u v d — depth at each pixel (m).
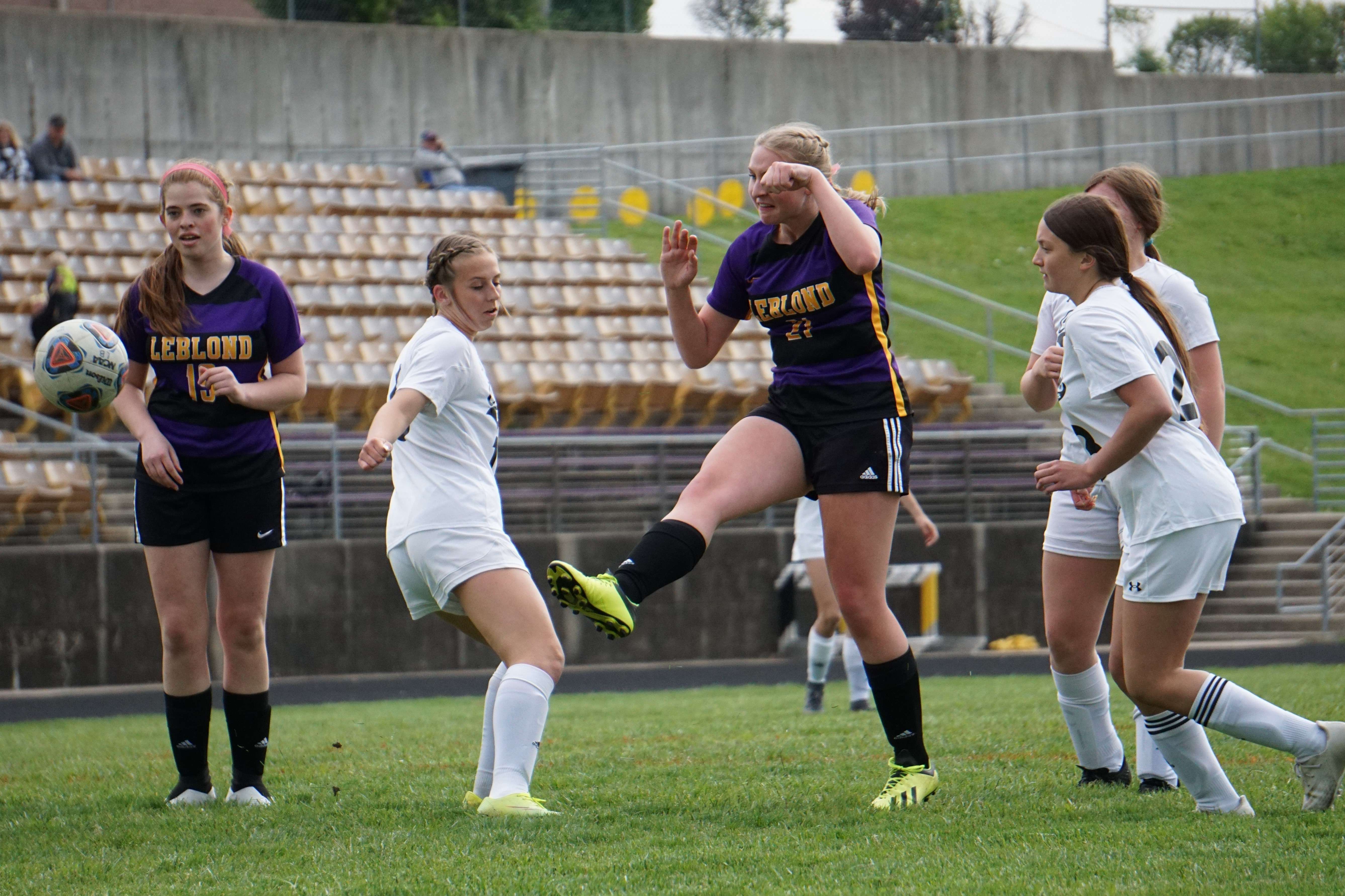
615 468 54.47
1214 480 13.81
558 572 13.55
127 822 15.49
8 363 51.97
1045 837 13.11
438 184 79.81
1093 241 14.38
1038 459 57.53
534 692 15.07
